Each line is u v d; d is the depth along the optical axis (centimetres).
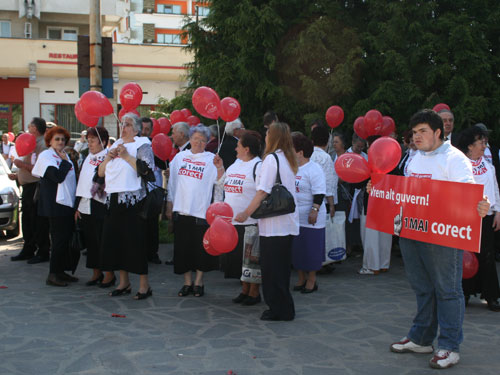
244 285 570
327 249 697
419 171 398
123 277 596
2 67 2220
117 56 2341
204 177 578
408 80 952
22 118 2316
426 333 412
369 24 1003
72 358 402
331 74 995
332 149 814
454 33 917
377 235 713
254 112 1074
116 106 2372
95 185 592
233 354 414
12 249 888
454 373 380
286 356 411
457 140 540
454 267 384
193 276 706
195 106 596
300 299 591
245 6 989
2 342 436
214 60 1056
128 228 564
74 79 2345
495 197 530
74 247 636
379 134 766
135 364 392
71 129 2370
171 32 3503
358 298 595
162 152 682
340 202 791
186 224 584
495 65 955
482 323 501
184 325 487
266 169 483
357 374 378
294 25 1023
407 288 643
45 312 523
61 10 2447
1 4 2392
